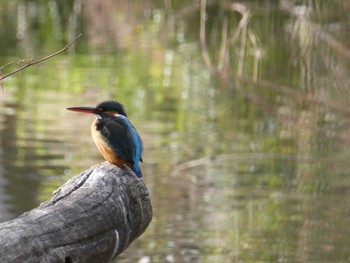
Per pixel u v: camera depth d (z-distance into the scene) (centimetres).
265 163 1374
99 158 1358
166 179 1277
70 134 1487
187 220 1105
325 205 1172
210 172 1319
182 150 1427
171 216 1119
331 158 1409
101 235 509
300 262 961
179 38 2308
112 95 1781
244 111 1684
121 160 646
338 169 1349
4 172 1248
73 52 2172
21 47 2206
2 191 1159
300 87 1675
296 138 1523
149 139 1488
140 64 2067
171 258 973
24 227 460
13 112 1631
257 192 1227
